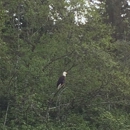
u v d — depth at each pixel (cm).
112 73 2281
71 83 2294
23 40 2397
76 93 2297
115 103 2377
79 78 2292
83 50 2259
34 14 2358
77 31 2350
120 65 2455
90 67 2294
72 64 2302
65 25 2359
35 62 2241
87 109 2312
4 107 2134
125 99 2359
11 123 2033
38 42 2411
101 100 2336
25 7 2380
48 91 2217
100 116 2222
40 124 2064
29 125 2030
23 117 2073
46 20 2383
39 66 2214
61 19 2370
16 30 2347
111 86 2294
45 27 2409
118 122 2206
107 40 2400
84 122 2209
